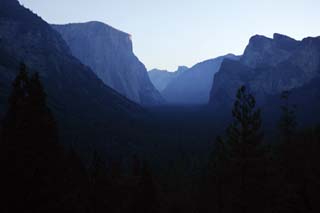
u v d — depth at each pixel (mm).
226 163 21312
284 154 32812
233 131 20641
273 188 20188
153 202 33812
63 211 16109
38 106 15172
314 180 25219
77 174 33000
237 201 20094
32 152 14609
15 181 14109
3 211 13781
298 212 19969
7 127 14758
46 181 15086
